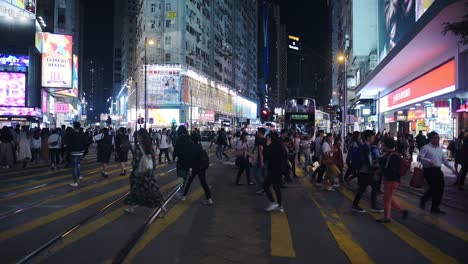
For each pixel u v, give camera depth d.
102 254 5.72
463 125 20.81
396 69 26.98
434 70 23.16
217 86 83.00
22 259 5.40
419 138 21.14
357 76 52.97
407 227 7.79
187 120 65.06
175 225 7.66
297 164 22.64
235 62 102.88
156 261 5.52
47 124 47.78
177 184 13.52
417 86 26.83
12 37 38.34
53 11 65.12
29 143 19.75
